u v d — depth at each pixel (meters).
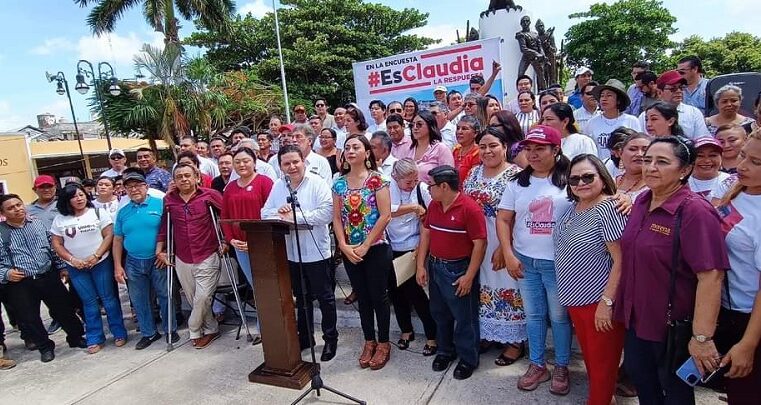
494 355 3.44
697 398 2.71
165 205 4.18
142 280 4.31
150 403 3.33
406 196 3.51
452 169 2.95
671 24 21.98
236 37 23.06
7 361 4.24
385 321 3.43
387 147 3.85
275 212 3.63
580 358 3.28
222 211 4.14
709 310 1.85
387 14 24.67
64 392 3.66
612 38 21.75
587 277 2.45
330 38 23.44
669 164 1.91
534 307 2.89
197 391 3.41
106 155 21.86
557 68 10.47
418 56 8.02
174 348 4.26
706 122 4.11
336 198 3.42
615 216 2.34
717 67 24.17
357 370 3.42
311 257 3.52
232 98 17.69
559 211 2.68
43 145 21.48
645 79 4.94
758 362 1.94
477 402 2.87
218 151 5.78
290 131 5.27
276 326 3.29
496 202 3.07
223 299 4.76
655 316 2.01
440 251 3.02
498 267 3.07
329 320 3.63
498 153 3.08
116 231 4.32
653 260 1.99
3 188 17.45
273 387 3.32
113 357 4.24
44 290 4.34
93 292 4.42
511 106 6.17
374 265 3.34
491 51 7.41
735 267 1.99
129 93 15.25
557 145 2.70
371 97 8.57
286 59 21.94
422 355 3.55
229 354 4.00
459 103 5.80
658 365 2.07
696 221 1.88
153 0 17.39
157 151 16.42
